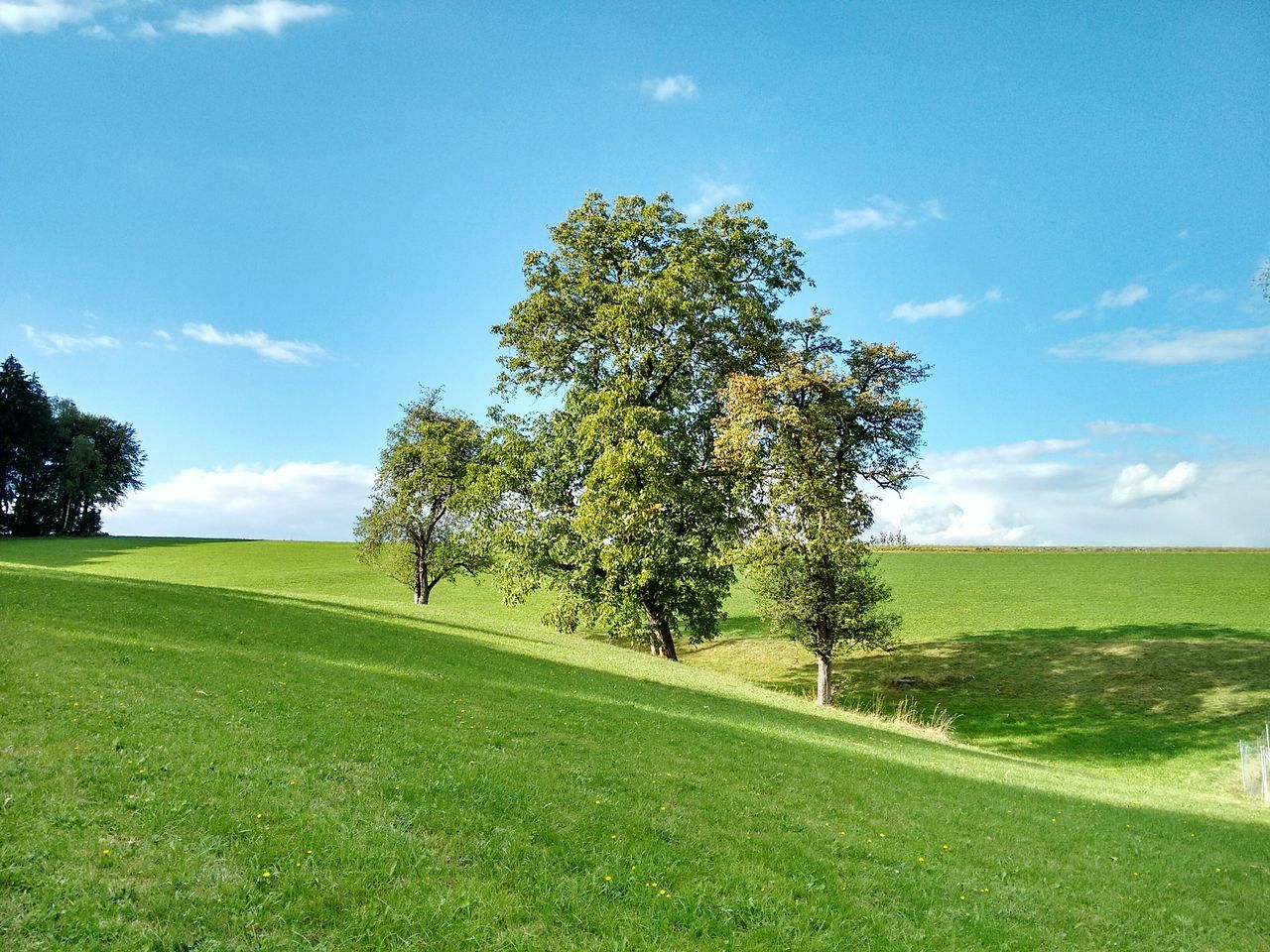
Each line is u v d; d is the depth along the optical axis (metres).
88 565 86.69
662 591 46.56
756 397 40.03
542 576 48.47
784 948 9.40
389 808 11.35
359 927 8.15
